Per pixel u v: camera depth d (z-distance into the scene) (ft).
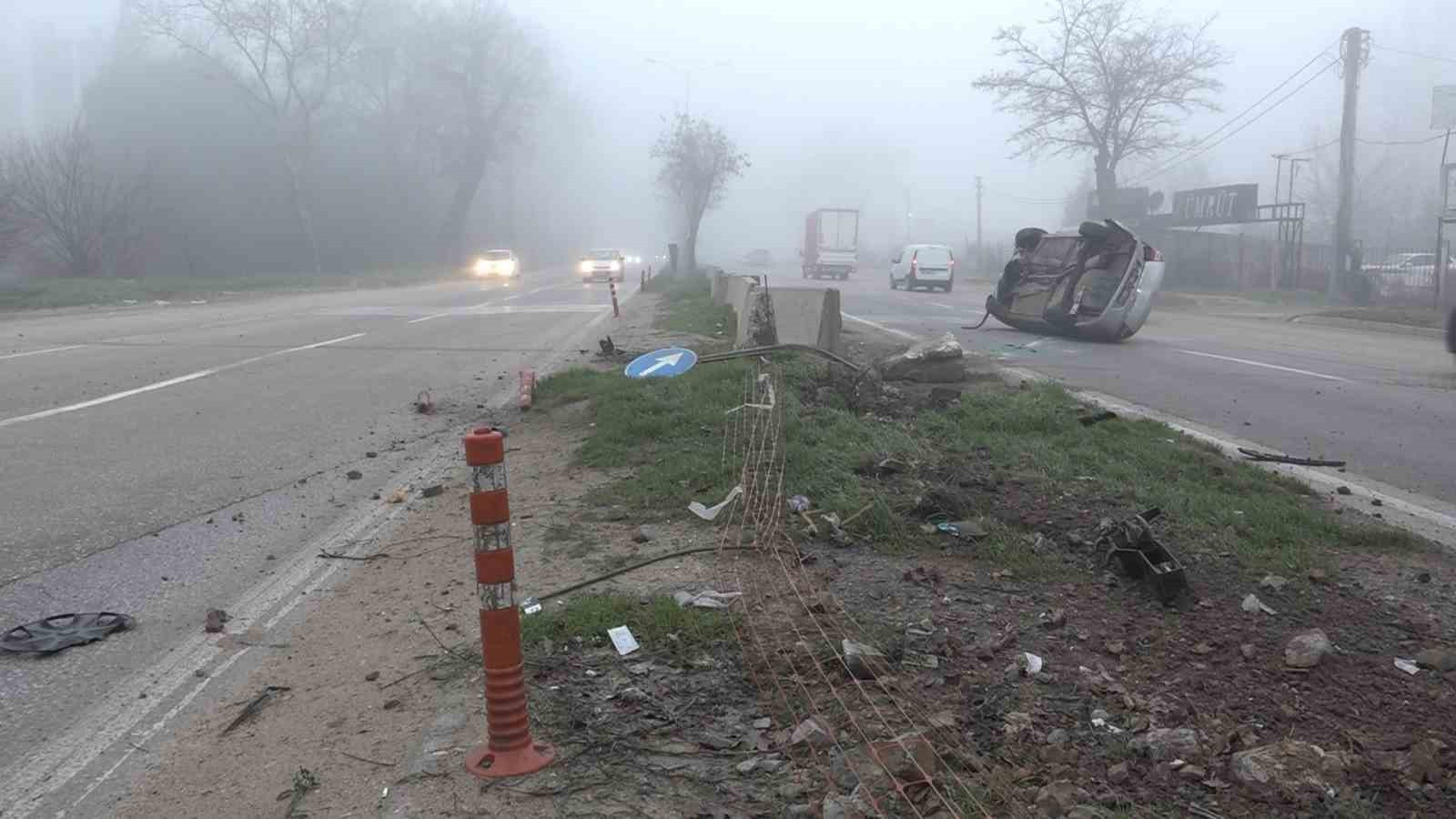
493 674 10.87
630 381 34.42
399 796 10.53
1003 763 11.24
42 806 10.76
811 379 33.45
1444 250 104.37
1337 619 15.43
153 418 32.22
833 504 19.84
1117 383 41.75
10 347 51.52
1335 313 88.58
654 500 21.08
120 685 13.66
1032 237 66.49
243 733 12.22
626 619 14.69
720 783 10.73
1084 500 20.72
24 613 16.25
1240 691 13.15
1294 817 10.45
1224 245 131.75
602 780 10.74
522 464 25.68
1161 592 15.80
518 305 89.56
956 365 36.99
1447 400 37.99
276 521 21.40
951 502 19.86
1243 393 39.29
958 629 14.78
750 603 15.52
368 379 41.01
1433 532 20.38
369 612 16.06
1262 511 20.20
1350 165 99.86
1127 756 11.49
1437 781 11.10
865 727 11.87
